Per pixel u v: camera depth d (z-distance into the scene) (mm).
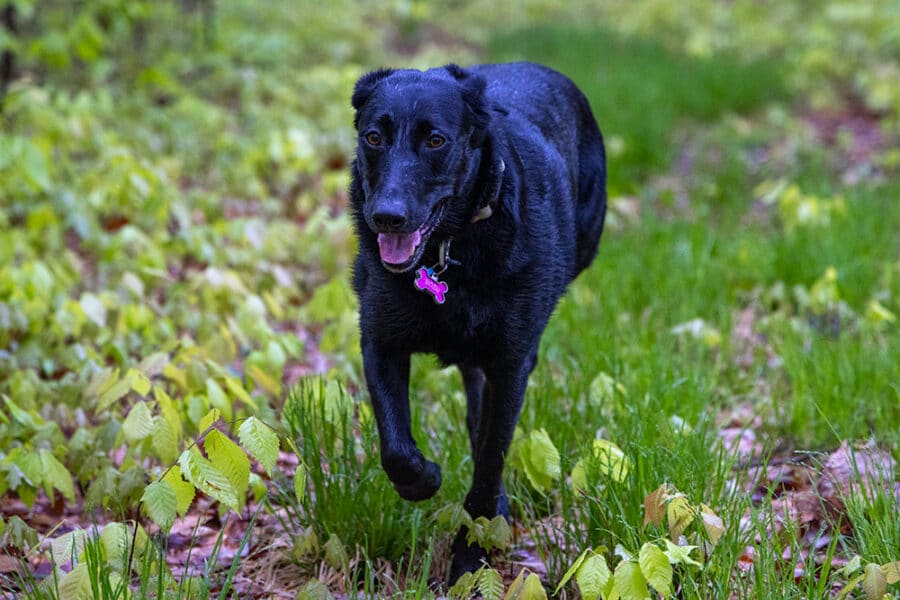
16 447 3490
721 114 9773
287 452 4094
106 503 3352
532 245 3215
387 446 3059
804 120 9867
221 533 2949
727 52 12109
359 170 3209
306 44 11109
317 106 8680
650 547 2586
